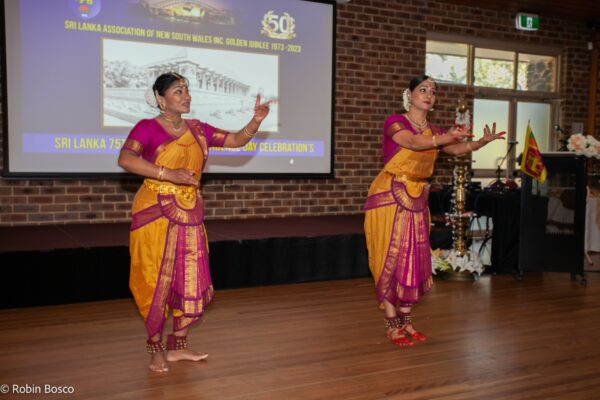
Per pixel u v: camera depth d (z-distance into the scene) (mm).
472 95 7207
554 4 7008
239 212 5930
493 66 7391
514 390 2512
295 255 4641
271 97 5996
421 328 3469
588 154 4664
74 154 5188
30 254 3791
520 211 4883
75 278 3934
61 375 2656
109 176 5312
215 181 5805
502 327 3496
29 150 5027
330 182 6395
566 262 4754
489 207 5078
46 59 5039
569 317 3738
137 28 5375
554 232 4773
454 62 7125
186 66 5602
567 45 7762
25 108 4992
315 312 3822
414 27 6750
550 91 7801
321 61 6219
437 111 7008
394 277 3113
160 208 2617
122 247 4055
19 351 2988
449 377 2662
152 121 2627
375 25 6527
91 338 3219
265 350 3037
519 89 7582
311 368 2770
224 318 3662
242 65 5848
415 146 2859
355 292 4395
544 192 4766
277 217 6102
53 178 5105
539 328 3480
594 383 2600
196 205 2727
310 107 6191
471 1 6875
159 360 2717
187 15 5582
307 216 6234
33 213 5098
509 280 4930
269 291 4406
